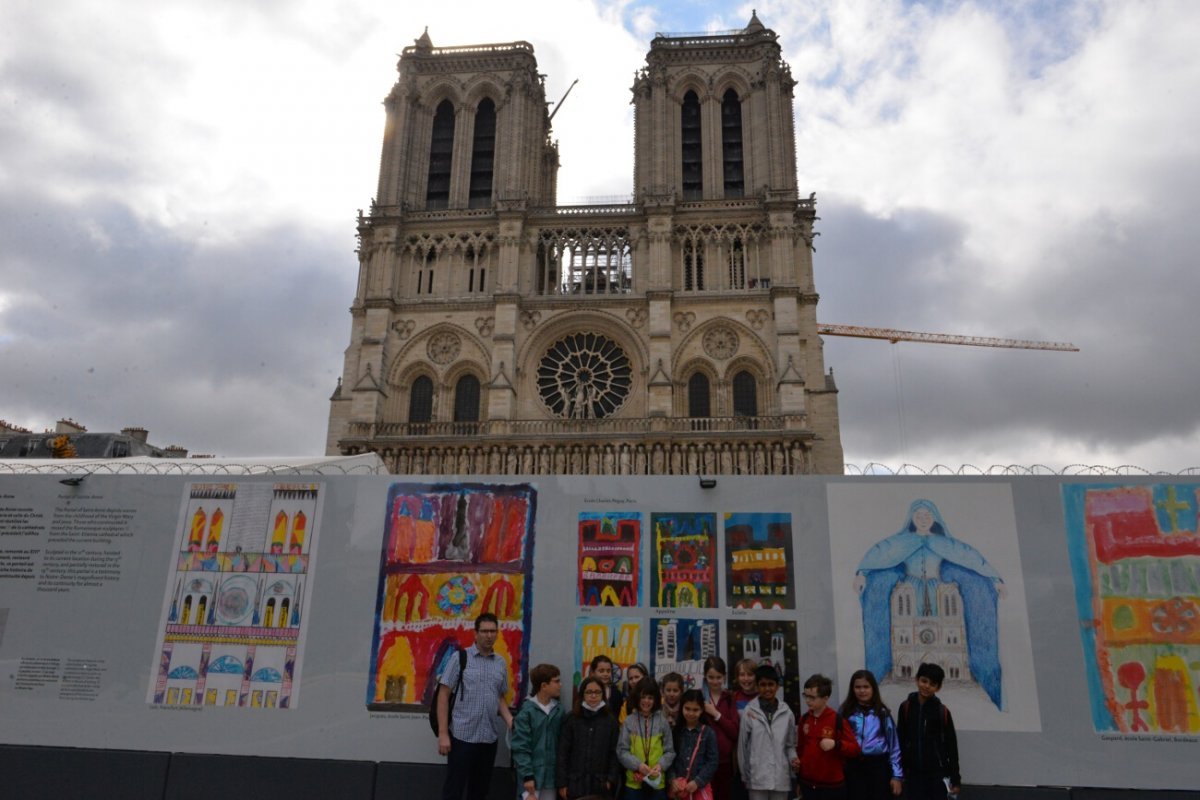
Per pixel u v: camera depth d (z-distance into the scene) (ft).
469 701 47.80
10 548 56.80
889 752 46.83
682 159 250.37
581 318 227.81
